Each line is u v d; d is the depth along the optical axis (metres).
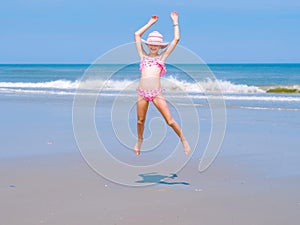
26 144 10.25
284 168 8.05
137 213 5.59
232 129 12.52
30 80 54.50
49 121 14.09
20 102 20.03
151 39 6.81
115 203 5.99
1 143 10.38
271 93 25.84
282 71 83.00
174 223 5.25
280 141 10.70
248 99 21.30
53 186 6.81
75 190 6.61
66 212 5.60
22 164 8.29
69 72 78.12
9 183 6.96
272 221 5.32
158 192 6.56
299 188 6.74
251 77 60.91
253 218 5.42
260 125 13.22
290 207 5.82
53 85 35.12
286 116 15.18
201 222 5.29
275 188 6.76
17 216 5.44
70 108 17.48
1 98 22.20
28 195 6.32
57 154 9.20
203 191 6.62
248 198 6.24
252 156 9.12
